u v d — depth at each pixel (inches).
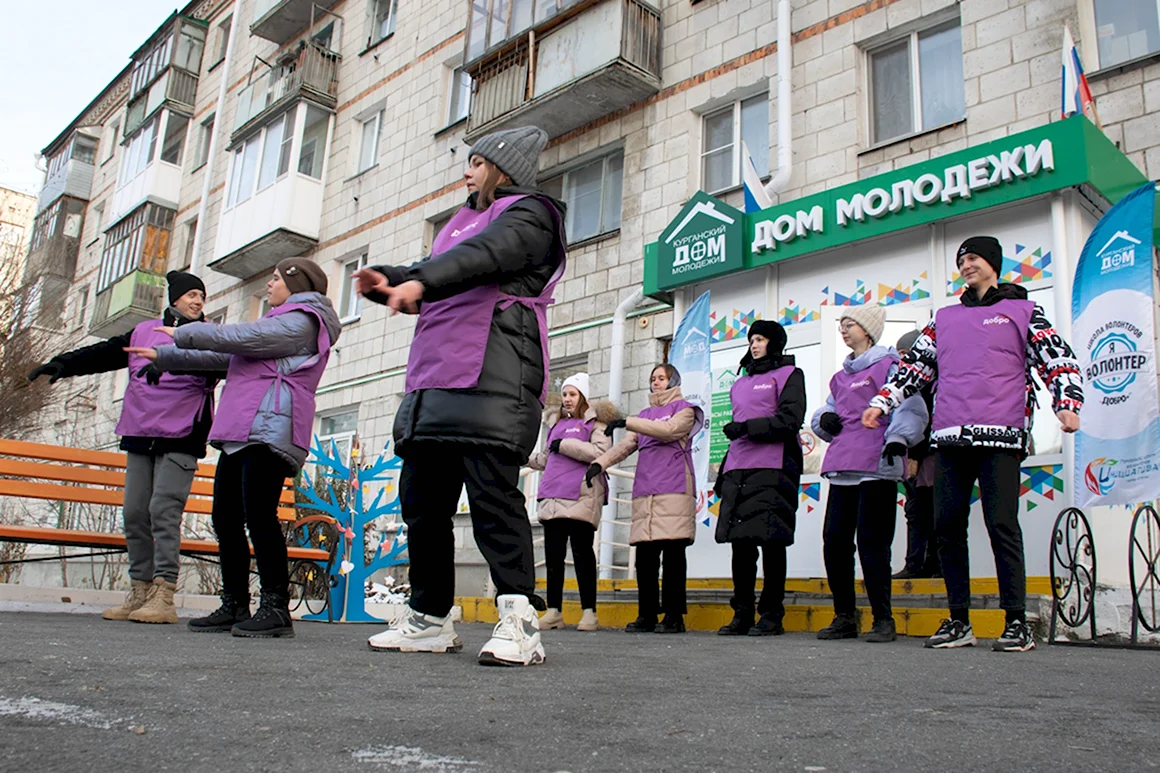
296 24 755.4
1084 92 277.6
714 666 123.3
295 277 165.5
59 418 732.7
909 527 251.4
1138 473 188.4
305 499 319.6
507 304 113.7
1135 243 197.6
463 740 62.7
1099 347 200.7
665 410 240.2
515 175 120.7
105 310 886.4
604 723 71.4
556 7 461.4
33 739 58.1
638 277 429.1
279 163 669.3
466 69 518.3
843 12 376.5
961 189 273.6
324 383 627.2
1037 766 60.0
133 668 94.1
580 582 247.3
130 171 928.3
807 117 378.9
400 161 608.7
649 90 441.4
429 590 129.0
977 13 332.5
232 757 55.4
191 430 188.2
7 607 231.5
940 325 172.7
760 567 302.5
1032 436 248.7
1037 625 199.8
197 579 435.2
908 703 88.2
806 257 322.0
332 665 104.8
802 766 58.3
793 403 212.7
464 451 112.9
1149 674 120.4
